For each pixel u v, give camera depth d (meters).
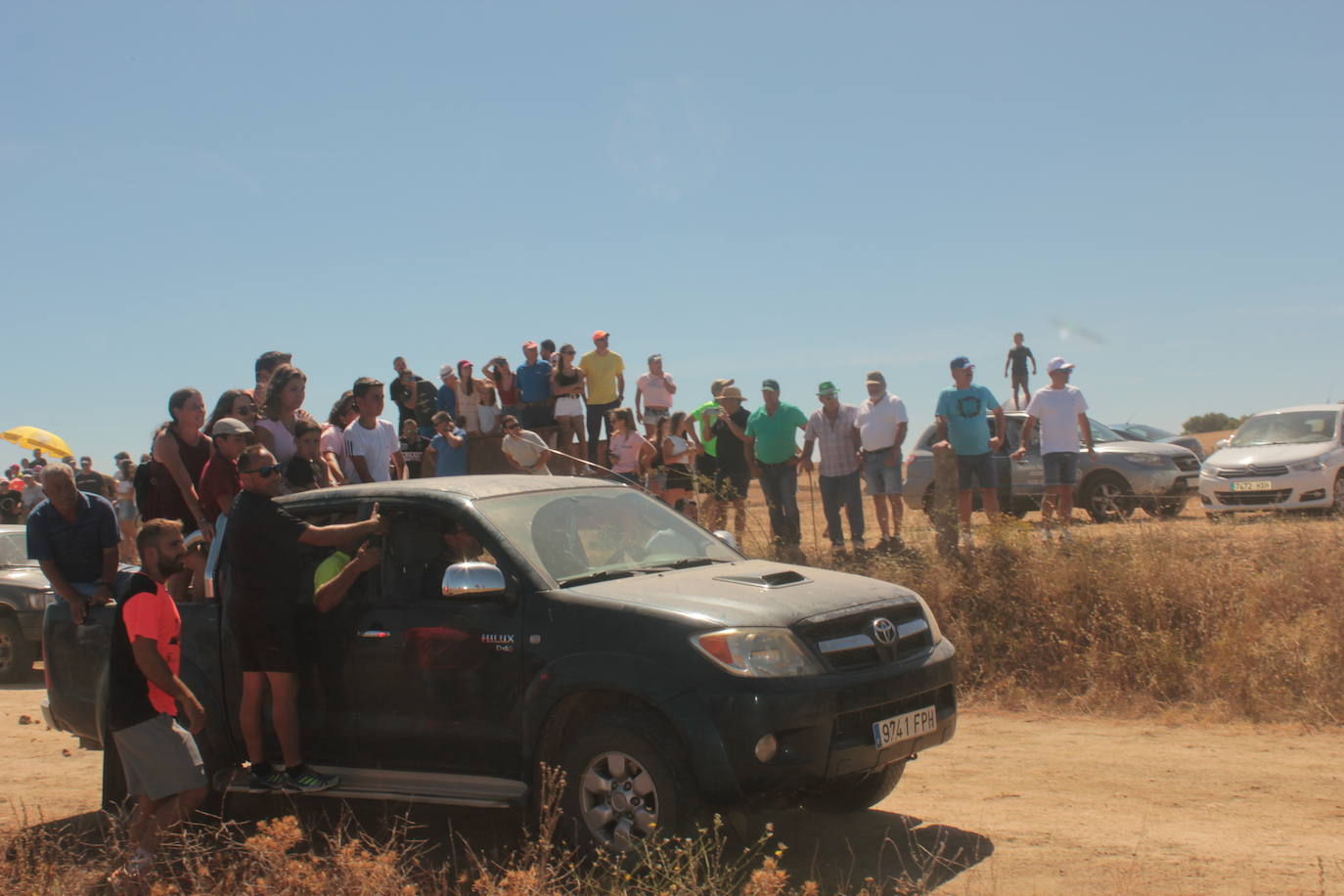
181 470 8.06
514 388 15.23
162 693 5.73
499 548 5.93
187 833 5.84
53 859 5.82
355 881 5.12
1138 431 19.48
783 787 5.18
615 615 5.51
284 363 9.19
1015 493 16.41
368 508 6.46
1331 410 16.09
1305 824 6.12
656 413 16.17
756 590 5.72
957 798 6.93
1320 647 9.09
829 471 12.24
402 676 6.03
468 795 5.70
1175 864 5.52
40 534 7.35
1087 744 8.20
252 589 6.16
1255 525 11.16
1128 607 9.91
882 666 5.60
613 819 5.42
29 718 10.69
